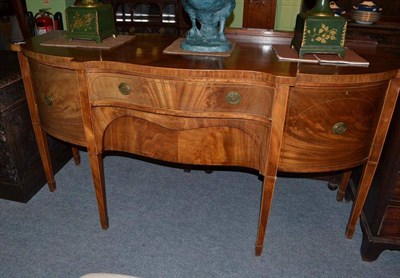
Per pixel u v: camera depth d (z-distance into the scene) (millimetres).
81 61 1168
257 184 1904
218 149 1260
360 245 1492
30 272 1321
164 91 1161
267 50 1352
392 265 1398
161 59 1193
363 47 1408
